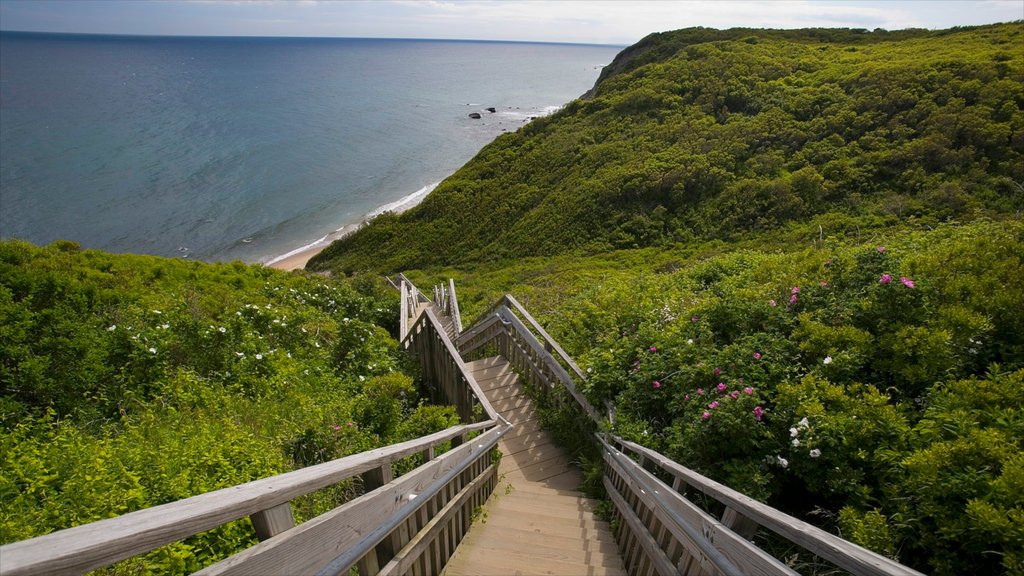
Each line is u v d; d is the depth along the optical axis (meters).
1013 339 3.32
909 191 22.55
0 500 2.49
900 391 3.25
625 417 4.32
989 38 35.62
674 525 2.36
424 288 25.52
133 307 6.43
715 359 4.04
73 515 2.45
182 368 5.18
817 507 2.85
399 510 2.09
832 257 4.94
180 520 1.05
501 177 40.09
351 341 7.45
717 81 39.00
